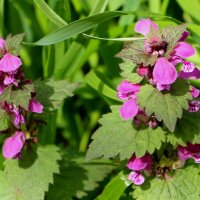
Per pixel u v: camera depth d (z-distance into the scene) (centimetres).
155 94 26
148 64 26
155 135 28
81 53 39
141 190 30
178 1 40
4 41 28
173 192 30
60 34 34
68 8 37
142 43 27
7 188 31
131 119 29
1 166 33
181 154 29
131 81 27
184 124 29
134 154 29
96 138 29
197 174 31
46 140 38
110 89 36
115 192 31
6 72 27
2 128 29
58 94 31
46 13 35
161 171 31
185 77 27
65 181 34
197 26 36
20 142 30
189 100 28
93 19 34
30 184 31
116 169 35
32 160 31
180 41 27
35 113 31
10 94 27
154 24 27
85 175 35
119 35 40
